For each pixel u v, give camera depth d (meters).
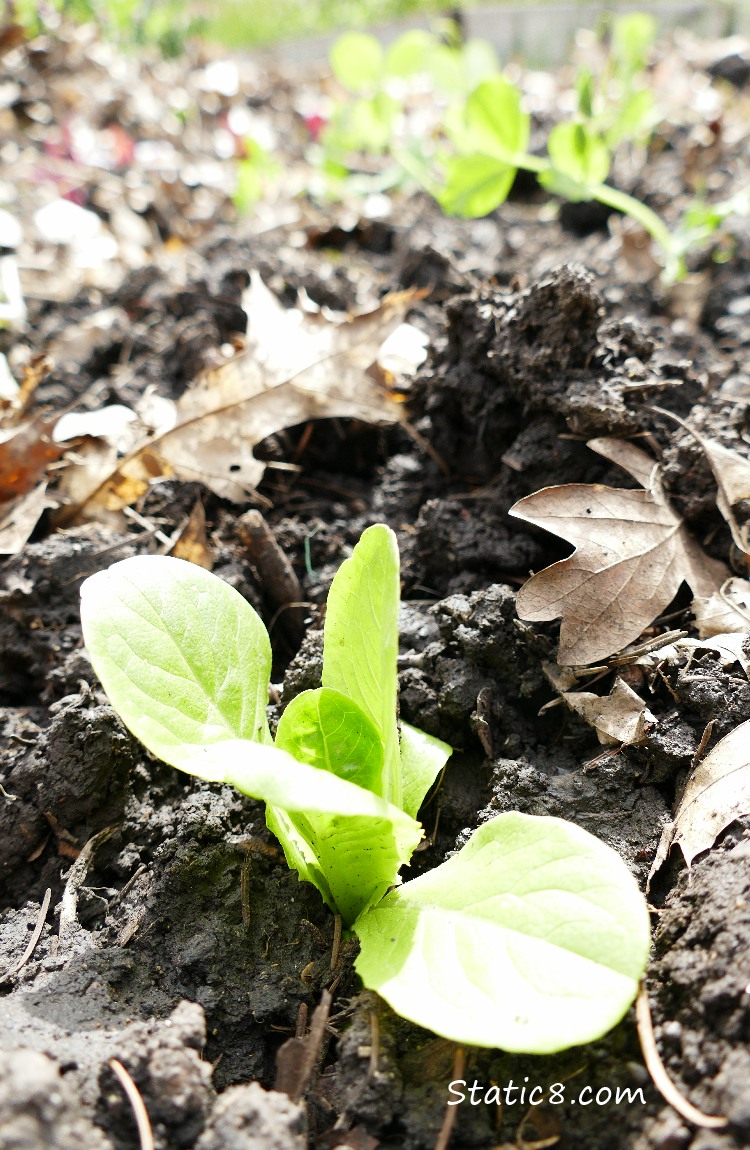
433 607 0.32
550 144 0.43
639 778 0.29
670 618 0.31
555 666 0.30
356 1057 0.26
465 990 0.24
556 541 0.33
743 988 0.24
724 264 0.46
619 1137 0.24
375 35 1.10
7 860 0.30
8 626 0.33
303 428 0.38
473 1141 0.25
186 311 0.43
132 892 0.29
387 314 0.37
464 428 0.36
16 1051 0.24
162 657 0.27
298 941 0.28
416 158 0.57
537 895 0.25
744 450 0.33
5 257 0.52
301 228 0.54
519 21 1.03
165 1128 0.24
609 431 0.33
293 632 0.34
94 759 0.30
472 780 0.30
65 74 0.82
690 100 0.69
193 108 0.83
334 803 0.24
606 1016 0.23
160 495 0.36
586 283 0.33
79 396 0.42
